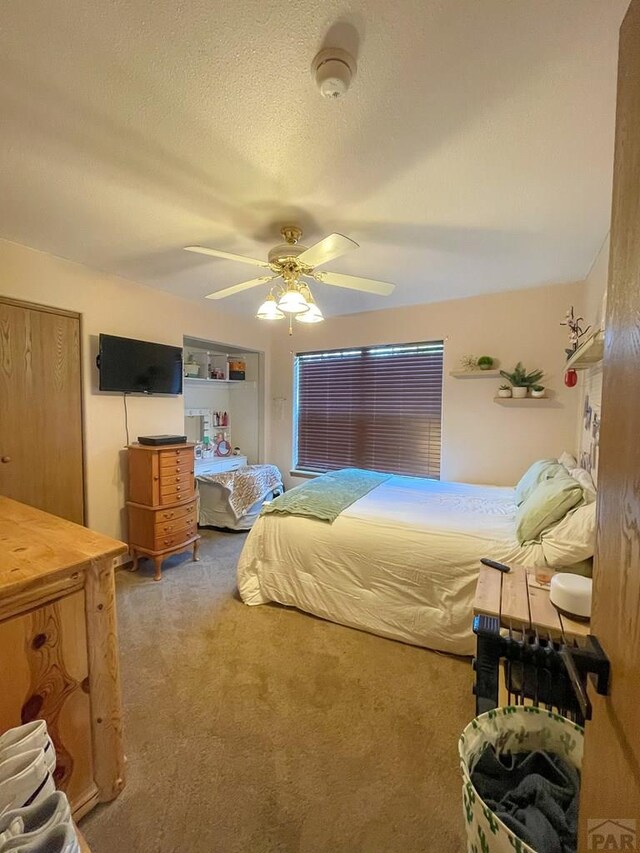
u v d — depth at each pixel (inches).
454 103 50.4
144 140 58.1
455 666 80.3
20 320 100.2
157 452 120.0
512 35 41.3
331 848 47.1
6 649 42.0
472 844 36.6
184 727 64.3
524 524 81.0
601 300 92.0
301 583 99.3
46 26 40.9
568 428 131.3
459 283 128.0
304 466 191.8
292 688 73.6
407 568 87.5
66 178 67.9
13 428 100.2
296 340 187.3
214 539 156.1
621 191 25.1
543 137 56.7
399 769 57.2
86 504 117.0
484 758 42.3
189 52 43.8
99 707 50.4
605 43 41.7
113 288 121.0
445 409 151.7
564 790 39.3
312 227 85.9
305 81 47.3
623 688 21.3
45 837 26.0
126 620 96.5
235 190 71.4
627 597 21.5
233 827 49.3
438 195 72.8
